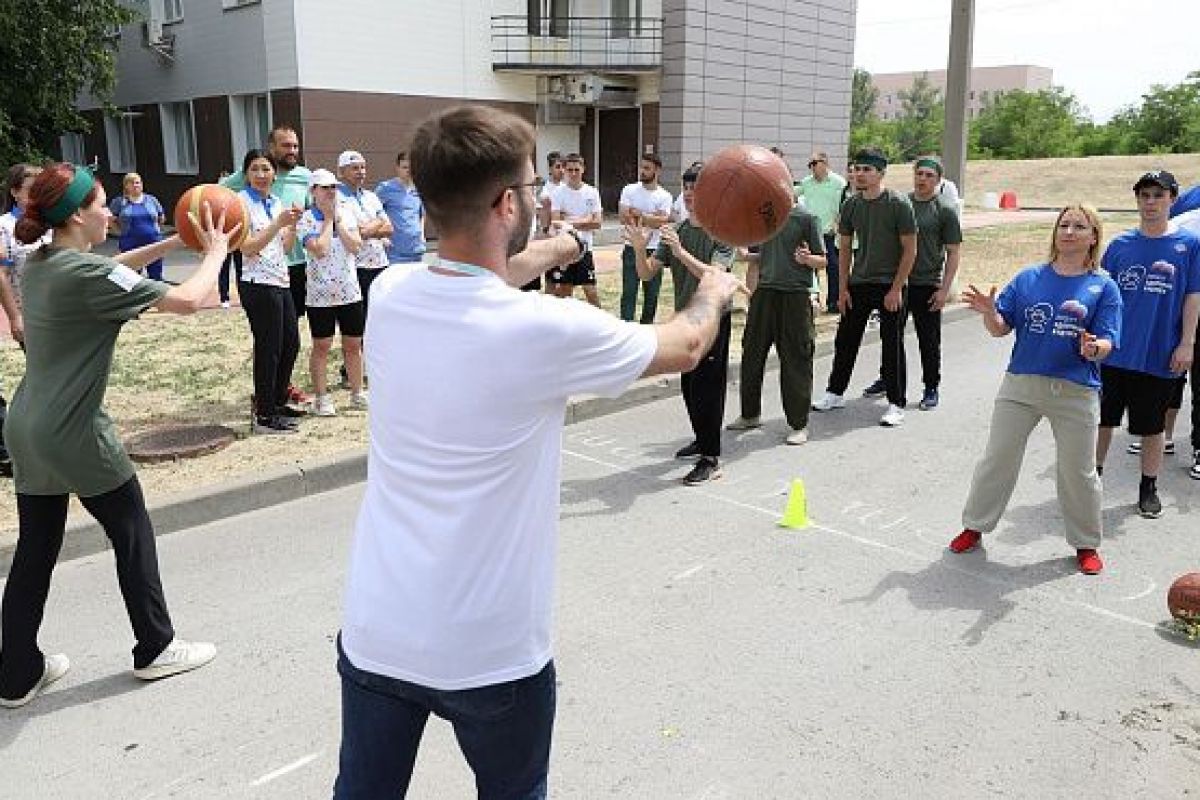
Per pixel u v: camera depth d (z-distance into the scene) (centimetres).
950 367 1033
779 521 586
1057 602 478
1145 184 565
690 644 434
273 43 1862
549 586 207
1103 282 485
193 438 698
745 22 2208
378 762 211
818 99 2456
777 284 731
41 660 390
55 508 379
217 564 523
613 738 362
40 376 359
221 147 2108
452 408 192
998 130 7431
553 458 204
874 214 782
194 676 407
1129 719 376
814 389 942
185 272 1631
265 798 331
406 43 1934
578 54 2159
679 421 822
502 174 193
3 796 331
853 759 350
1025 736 365
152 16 2170
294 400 798
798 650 429
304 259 795
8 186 656
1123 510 604
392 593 199
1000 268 1802
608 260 1762
